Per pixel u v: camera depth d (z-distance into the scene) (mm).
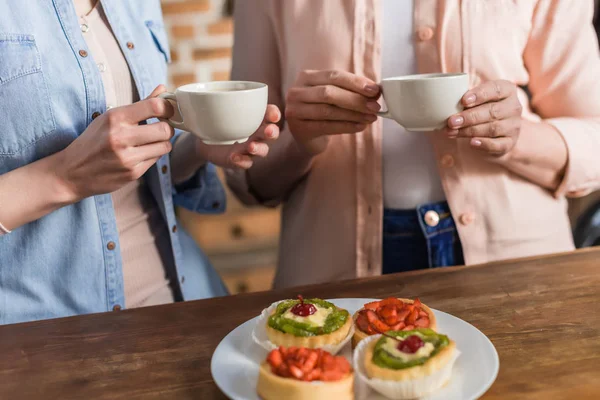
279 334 749
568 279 950
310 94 1065
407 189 1219
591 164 1190
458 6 1168
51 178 911
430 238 1210
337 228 1262
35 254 1035
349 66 1214
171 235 1201
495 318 846
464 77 882
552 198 1270
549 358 738
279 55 1310
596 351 746
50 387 735
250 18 1308
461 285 955
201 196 1367
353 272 1253
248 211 2627
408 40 1195
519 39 1215
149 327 875
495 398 667
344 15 1198
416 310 783
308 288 976
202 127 805
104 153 873
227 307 924
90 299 1087
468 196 1197
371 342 723
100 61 1084
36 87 982
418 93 871
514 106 1002
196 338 836
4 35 955
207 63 2572
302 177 1326
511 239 1224
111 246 1087
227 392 671
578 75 1222
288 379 652
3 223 909
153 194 1191
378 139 1204
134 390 721
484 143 1034
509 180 1219
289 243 1360
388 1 1189
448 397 658
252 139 990
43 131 1000
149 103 852
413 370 651
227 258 2654
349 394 660
